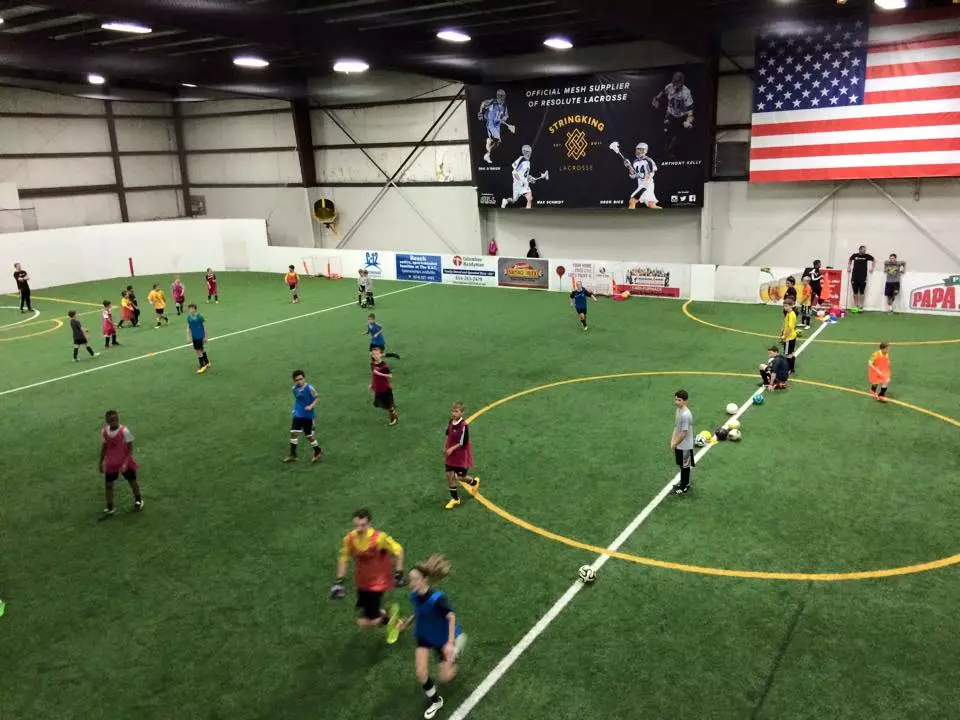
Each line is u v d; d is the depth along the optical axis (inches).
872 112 940.6
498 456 535.8
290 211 1596.9
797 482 474.0
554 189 1219.2
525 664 313.1
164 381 760.3
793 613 340.5
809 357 753.6
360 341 898.7
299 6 720.3
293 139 1539.1
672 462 513.3
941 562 377.4
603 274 1135.6
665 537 413.7
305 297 1216.8
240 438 593.0
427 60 1118.4
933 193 961.5
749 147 1072.2
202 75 1124.5
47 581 395.5
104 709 297.9
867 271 940.0
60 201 1503.4
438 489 487.2
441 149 1369.3
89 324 1061.1
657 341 842.2
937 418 573.3
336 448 563.8
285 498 483.2
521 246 1333.7
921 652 310.0
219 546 425.7
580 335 885.8
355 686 305.3
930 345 778.2
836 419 579.2
